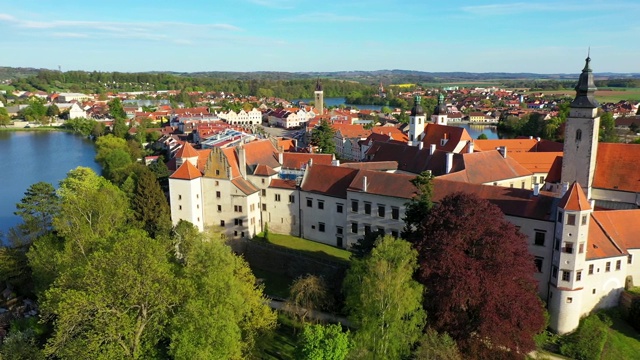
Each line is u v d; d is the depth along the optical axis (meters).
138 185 108.12
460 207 66.31
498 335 60.00
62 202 105.69
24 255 96.94
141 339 58.88
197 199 109.00
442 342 57.81
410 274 61.81
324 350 54.69
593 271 73.31
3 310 87.56
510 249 63.28
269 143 124.88
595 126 96.69
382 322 59.50
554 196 76.44
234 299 59.47
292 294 75.19
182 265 76.56
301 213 108.06
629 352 67.75
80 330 56.38
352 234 99.94
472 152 113.62
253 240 106.69
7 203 150.12
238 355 58.06
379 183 95.94
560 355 68.81
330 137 191.75
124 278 56.22
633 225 78.25
